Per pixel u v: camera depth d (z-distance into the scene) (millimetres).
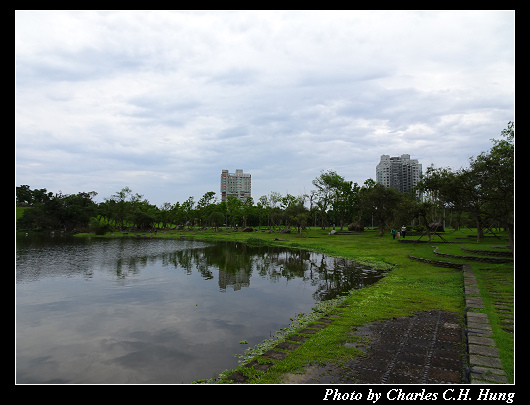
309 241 42625
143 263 24344
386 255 25688
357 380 5867
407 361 6602
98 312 11656
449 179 18688
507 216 18125
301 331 8906
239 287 15758
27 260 25906
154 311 11719
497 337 7059
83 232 70500
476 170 17297
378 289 13727
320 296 13688
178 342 8734
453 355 6844
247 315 11094
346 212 66750
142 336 9250
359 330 8570
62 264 23688
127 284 16562
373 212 48562
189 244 42781
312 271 20328
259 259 26688
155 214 90812
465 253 21484
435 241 33312
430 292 12789
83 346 8570
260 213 78188
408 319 9430
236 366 7199
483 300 10320
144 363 7500
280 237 51812
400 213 36594
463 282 13703
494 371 5590
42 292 14797
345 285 15703
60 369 7242
